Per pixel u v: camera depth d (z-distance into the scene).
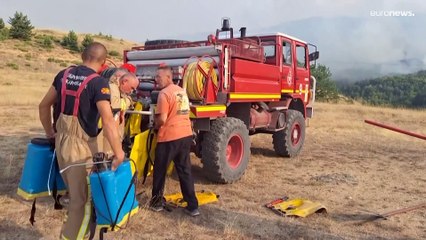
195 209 4.70
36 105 15.98
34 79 31.75
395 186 6.41
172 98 4.56
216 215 4.77
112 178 3.04
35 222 4.30
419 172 7.46
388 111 20.11
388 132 13.03
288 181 6.45
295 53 8.45
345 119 16.06
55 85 3.30
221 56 5.80
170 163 5.09
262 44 7.86
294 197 5.61
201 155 5.89
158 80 4.68
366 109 20.44
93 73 3.15
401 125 15.41
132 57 6.75
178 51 6.14
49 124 3.47
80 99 3.08
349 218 4.88
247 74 6.46
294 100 8.84
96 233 4.07
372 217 4.89
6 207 4.69
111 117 3.10
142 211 4.67
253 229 4.41
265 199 5.46
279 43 7.72
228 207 5.07
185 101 4.69
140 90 6.14
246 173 6.79
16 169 6.27
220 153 5.75
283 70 7.91
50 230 4.13
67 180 3.17
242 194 5.63
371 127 14.02
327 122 14.80
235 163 6.18
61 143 3.14
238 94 6.23
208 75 5.60
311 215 4.91
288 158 8.32
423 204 5.38
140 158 4.94
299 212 4.83
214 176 5.87
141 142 4.89
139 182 5.73
